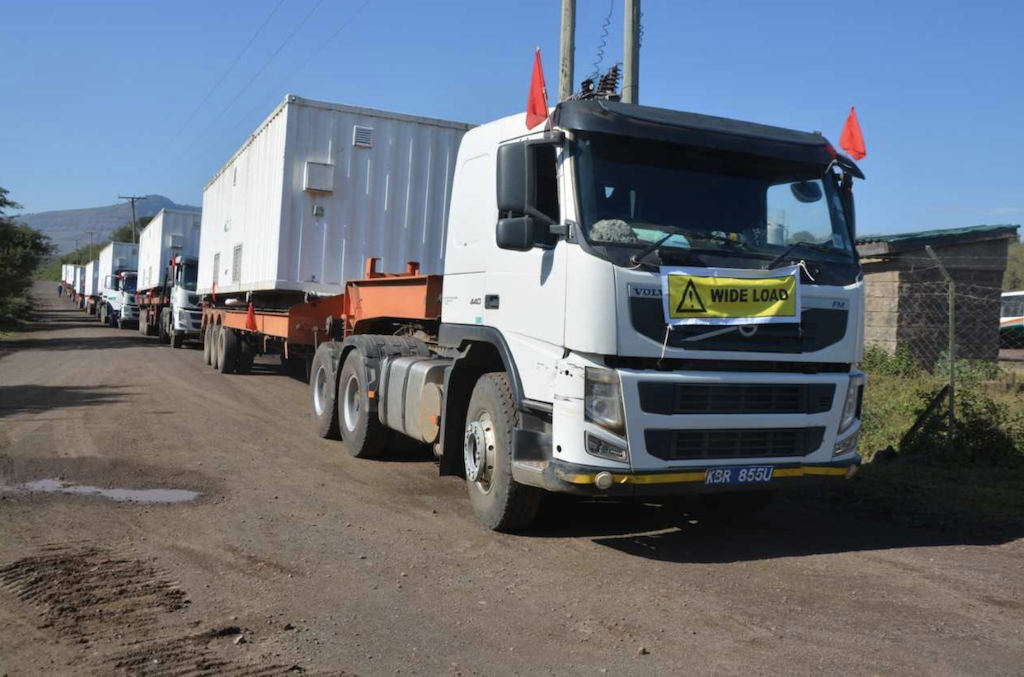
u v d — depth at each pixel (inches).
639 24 438.0
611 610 193.0
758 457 228.5
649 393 214.5
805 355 231.0
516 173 229.0
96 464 329.1
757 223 239.1
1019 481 325.4
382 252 506.9
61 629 171.8
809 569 226.8
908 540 258.1
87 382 605.0
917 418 378.9
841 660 167.3
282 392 587.5
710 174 238.8
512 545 243.4
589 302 215.2
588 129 225.9
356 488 310.5
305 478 323.6
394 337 375.6
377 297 395.5
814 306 232.5
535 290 235.5
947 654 171.2
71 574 205.5
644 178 231.6
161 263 1139.3
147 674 152.1
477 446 262.4
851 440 240.5
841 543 254.2
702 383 219.3
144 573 208.5
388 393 342.0
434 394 302.7
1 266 1405.0
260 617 182.5
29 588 195.3
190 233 1155.3
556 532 259.3
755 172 244.4
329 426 401.7
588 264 216.2
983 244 572.7
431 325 358.6
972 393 385.7
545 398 229.5
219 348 714.2
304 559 225.1
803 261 233.8
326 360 410.0
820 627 184.5
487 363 281.0
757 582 215.2
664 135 233.0
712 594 205.2
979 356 566.6
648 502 304.2
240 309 653.9
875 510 293.4
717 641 175.9
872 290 575.8
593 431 214.8
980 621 189.9
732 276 222.4
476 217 273.6
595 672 160.1
